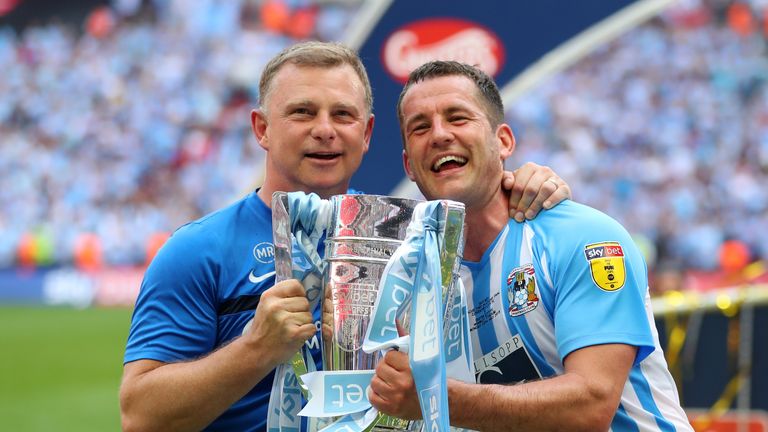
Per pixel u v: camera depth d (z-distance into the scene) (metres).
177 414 6.77
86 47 65.81
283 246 6.53
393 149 10.71
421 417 6.30
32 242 58.69
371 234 6.65
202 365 6.71
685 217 52.38
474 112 7.72
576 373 6.92
